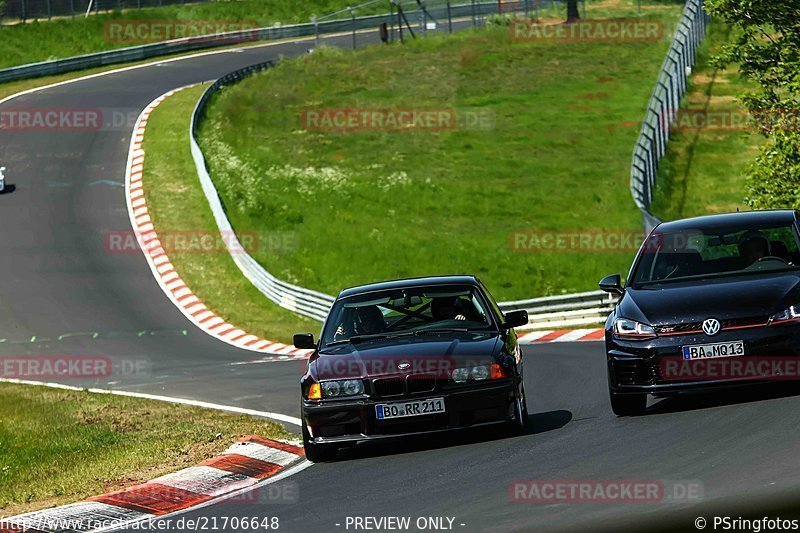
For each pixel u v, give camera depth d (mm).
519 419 34969
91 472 38312
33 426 52500
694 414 34469
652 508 24016
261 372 69750
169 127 164750
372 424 34000
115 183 142000
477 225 129250
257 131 169750
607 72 196625
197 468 36250
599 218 129750
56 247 120250
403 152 158250
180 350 86500
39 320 98438
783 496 23500
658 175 128625
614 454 30312
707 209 123312
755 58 78875
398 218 131500
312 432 34656
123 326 96250
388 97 188625
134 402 58906
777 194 74250
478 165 151250
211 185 122875
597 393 45188
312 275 114438
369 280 113688
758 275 36125
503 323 37719
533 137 163000
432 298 38094
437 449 35125
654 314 34875
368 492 29781
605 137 161125
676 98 151375
